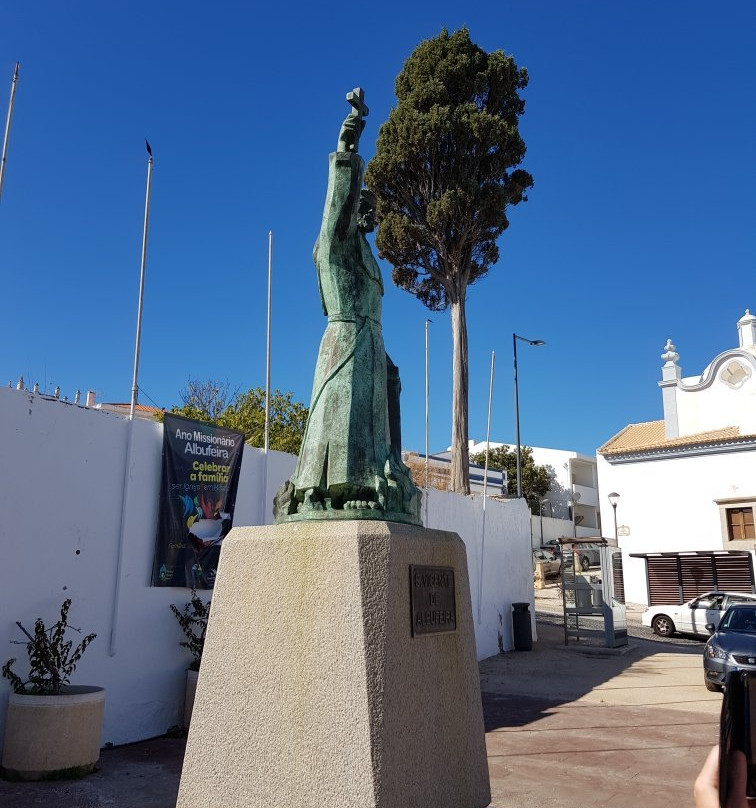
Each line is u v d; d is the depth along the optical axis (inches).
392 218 771.4
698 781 60.4
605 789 251.6
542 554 1417.3
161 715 324.5
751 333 1086.4
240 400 933.2
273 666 143.3
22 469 281.0
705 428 1048.2
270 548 151.3
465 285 780.0
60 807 221.6
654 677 513.0
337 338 172.4
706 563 956.6
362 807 127.0
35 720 251.1
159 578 328.8
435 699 148.8
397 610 144.0
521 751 306.5
